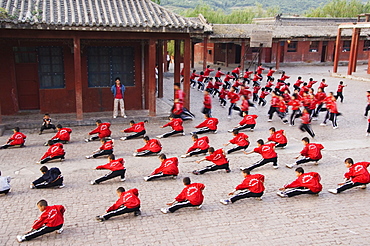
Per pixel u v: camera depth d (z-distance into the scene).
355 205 9.98
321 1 173.88
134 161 12.84
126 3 17.05
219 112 20.47
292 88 28.44
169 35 17.19
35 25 14.65
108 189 10.69
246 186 9.80
